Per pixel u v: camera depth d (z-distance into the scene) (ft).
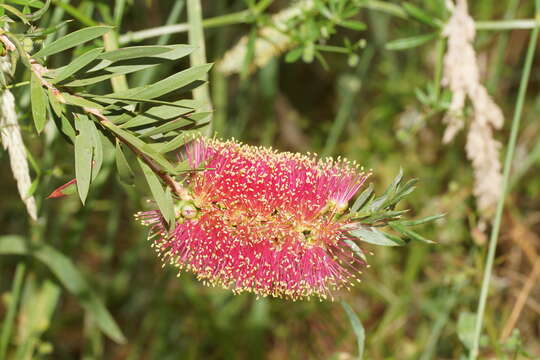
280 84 3.93
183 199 1.38
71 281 2.00
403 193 1.36
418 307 2.76
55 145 1.97
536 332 2.91
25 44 1.31
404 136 2.21
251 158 1.42
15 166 1.47
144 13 2.96
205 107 1.66
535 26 1.92
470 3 3.04
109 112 1.34
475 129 2.01
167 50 1.31
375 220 1.38
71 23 2.08
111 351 3.10
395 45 2.00
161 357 2.78
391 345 2.89
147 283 3.10
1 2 1.38
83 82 1.32
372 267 2.99
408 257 3.01
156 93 1.32
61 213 2.36
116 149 1.31
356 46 1.94
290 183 1.42
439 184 3.19
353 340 2.76
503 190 1.86
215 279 1.44
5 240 1.98
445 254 2.73
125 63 1.35
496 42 3.00
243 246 1.41
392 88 3.29
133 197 2.07
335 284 1.46
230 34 3.08
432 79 3.28
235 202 1.39
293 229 1.42
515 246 2.74
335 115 3.77
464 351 1.97
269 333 3.02
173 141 1.33
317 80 3.95
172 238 1.45
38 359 2.25
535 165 3.22
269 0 1.93
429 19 1.98
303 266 1.45
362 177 1.46
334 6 1.92
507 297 2.83
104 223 3.42
